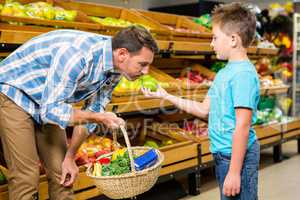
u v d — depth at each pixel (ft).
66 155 7.80
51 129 7.60
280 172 15.29
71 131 10.98
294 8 24.97
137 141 13.65
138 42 6.71
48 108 6.65
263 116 15.92
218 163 6.81
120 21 13.01
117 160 7.61
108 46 6.83
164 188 12.57
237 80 6.38
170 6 19.88
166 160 11.71
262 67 19.10
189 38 13.78
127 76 7.09
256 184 6.70
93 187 9.96
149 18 13.55
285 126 16.76
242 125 6.26
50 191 7.86
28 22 9.53
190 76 15.17
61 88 6.62
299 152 18.31
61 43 6.77
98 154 10.48
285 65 22.79
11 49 9.57
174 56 14.66
